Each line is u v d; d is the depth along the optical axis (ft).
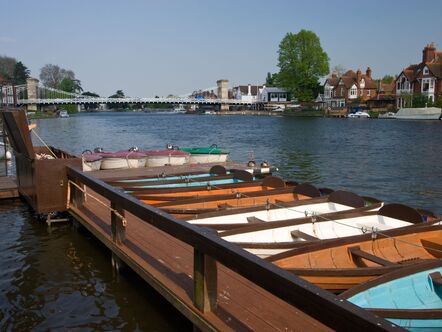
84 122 234.79
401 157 82.38
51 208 31.17
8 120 33.22
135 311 19.42
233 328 13.39
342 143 109.19
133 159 56.08
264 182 36.47
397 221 25.75
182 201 29.37
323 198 29.99
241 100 377.91
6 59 363.15
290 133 143.54
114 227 22.17
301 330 13.29
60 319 18.80
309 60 265.34
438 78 205.26
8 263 25.14
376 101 248.11
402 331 7.82
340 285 17.53
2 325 18.34
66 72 409.49
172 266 18.81
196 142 115.96
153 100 355.97
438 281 17.51
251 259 11.51
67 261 25.39
